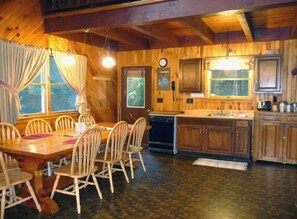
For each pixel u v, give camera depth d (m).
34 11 4.48
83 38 5.57
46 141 3.35
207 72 5.90
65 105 5.40
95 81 6.02
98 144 3.22
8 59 4.05
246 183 3.91
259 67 5.27
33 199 2.98
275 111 5.05
